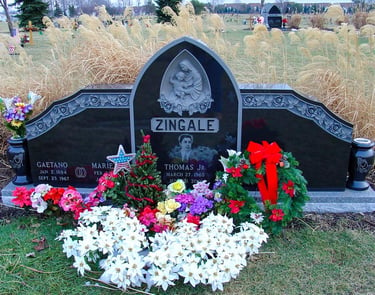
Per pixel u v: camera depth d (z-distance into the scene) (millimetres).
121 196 3842
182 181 4055
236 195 3730
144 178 3641
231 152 3877
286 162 3721
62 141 4363
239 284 3117
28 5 28266
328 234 3773
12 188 4434
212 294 3006
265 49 6191
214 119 4180
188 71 4051
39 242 3645
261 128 4203
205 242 3180
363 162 4223
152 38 7379
